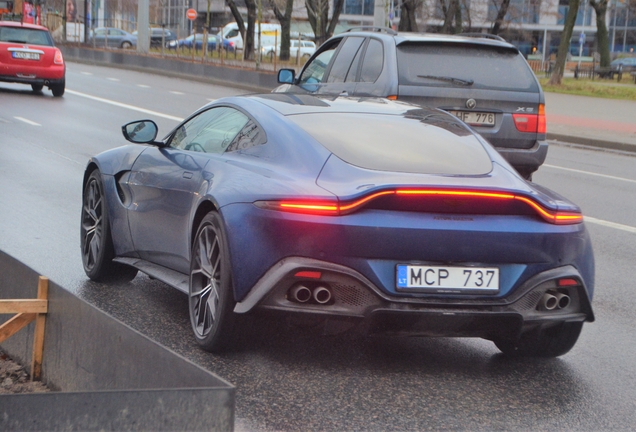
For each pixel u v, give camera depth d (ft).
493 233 15.42
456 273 15.37
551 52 282.36
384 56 33.12
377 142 17.13
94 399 10.52
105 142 51.83
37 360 15.78
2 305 15.34
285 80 40.09
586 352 18.40
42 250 25.30
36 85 87.04
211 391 10.09
